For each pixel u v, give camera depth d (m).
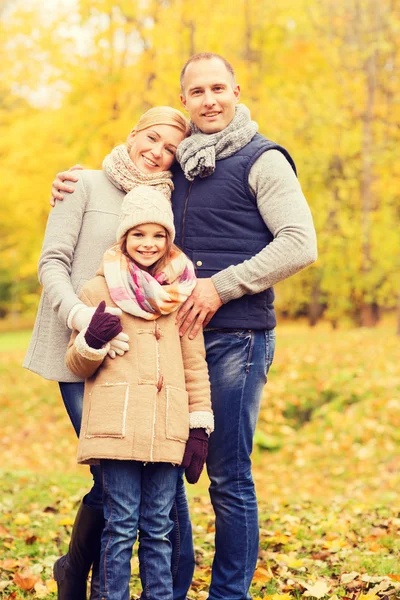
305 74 16.38
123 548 2.78
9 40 14.32
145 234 2.91
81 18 12.63
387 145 16.41
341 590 3.71
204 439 2.90
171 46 12.55
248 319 3.13
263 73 15.85
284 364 12.72
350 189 17.72
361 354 12.84
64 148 15.37
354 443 9.72
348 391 11.26
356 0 15.99
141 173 3.18
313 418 10.93
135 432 2.73
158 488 2.87
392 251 17.44
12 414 12.66
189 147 3.10
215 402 3.13
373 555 4.44
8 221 21.03
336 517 5.73
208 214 3.12
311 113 15.38
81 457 2.79
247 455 3.18
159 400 2.80
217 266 3.11
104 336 2.72
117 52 12.95
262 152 3.11
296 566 4.17
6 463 10.23
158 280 2.92
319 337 15.32
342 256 17.42
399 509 5.93
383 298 19.75
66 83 13.25
